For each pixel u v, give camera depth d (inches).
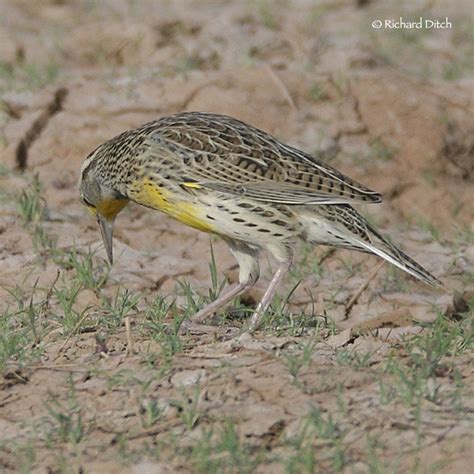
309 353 362.0
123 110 627.5
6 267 487.5
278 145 431.2
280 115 626.8
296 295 480.4
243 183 417.7
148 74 676.7
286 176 418.9
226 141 425.1
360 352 372.5
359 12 834.2
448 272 514.9
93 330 409.4
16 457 323.3
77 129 615.5
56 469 317.7
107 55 734.5
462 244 549.0
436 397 336.2
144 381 354.0
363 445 317.7
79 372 365.4
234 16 777.6
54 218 538.9
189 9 824.9
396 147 616.1
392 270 502.3
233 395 344.5
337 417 330.3
